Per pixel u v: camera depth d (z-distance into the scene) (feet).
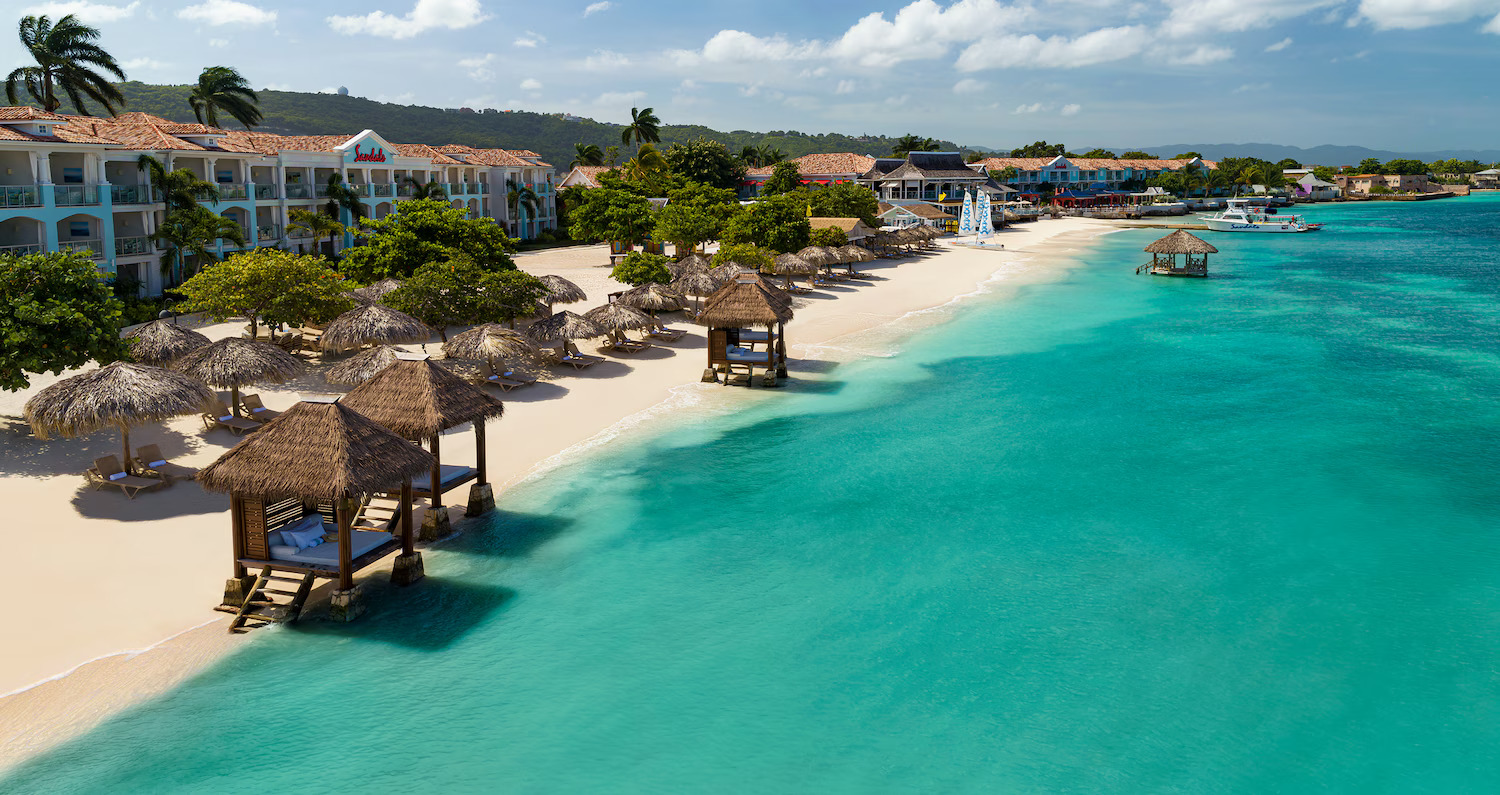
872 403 102.58
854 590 59.11
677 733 44.47
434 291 106.11
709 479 78.07
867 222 289.94
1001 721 45.80
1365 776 42.19
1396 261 271.28
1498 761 43.42
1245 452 86.84
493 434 87.20
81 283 75.72
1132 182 568.00
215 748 42.16
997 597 58.39
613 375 109.40
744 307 104.88
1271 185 643.86
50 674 46.26
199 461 73.51
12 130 130.52
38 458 71.72
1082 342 139.54
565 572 60.59
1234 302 183.21
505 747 43.11
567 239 295.89
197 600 53.72
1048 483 78.23
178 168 160.66
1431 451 87.30
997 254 269.64
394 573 57.98
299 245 193.36
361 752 42.37
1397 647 52.95
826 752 43.34
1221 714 46.57
